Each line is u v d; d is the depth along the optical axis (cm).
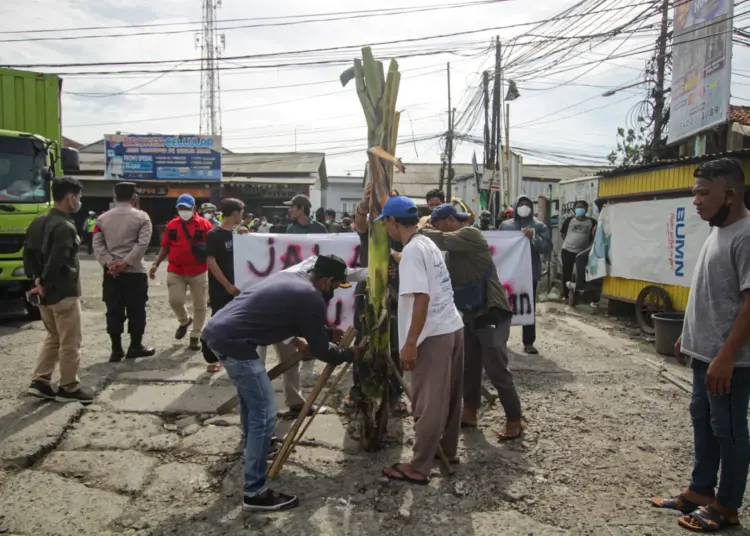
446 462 368
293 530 304
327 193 4497
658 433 441
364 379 394
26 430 412
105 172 2655
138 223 602
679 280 764
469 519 316
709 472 317
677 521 317
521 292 646
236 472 367
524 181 2256
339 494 342
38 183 807
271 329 326
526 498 341
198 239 639
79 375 551
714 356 292
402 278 338
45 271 455
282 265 563
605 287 953
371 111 387
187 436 421
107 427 434
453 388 373
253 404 326
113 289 599
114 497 336
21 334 732
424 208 2144
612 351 692
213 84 3328
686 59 1110
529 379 573
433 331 343
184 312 669
